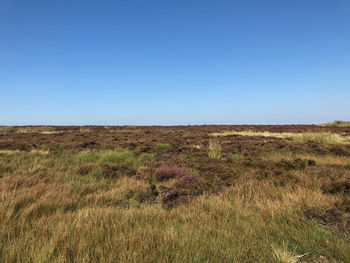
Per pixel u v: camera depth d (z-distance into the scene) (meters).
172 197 5.22
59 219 3.61
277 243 2.96
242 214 3.92
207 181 6.42
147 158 10.56
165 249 2.58
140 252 2.53
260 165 8.77
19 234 3.05
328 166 8.53
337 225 3.46
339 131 27.88
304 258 2.68
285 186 5.82
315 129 32.47
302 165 8.67
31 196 4.78
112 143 16.11
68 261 2.39
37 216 3.87
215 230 3.24
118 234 3.03
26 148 12.78
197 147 14.25
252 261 2.54
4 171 7.30
